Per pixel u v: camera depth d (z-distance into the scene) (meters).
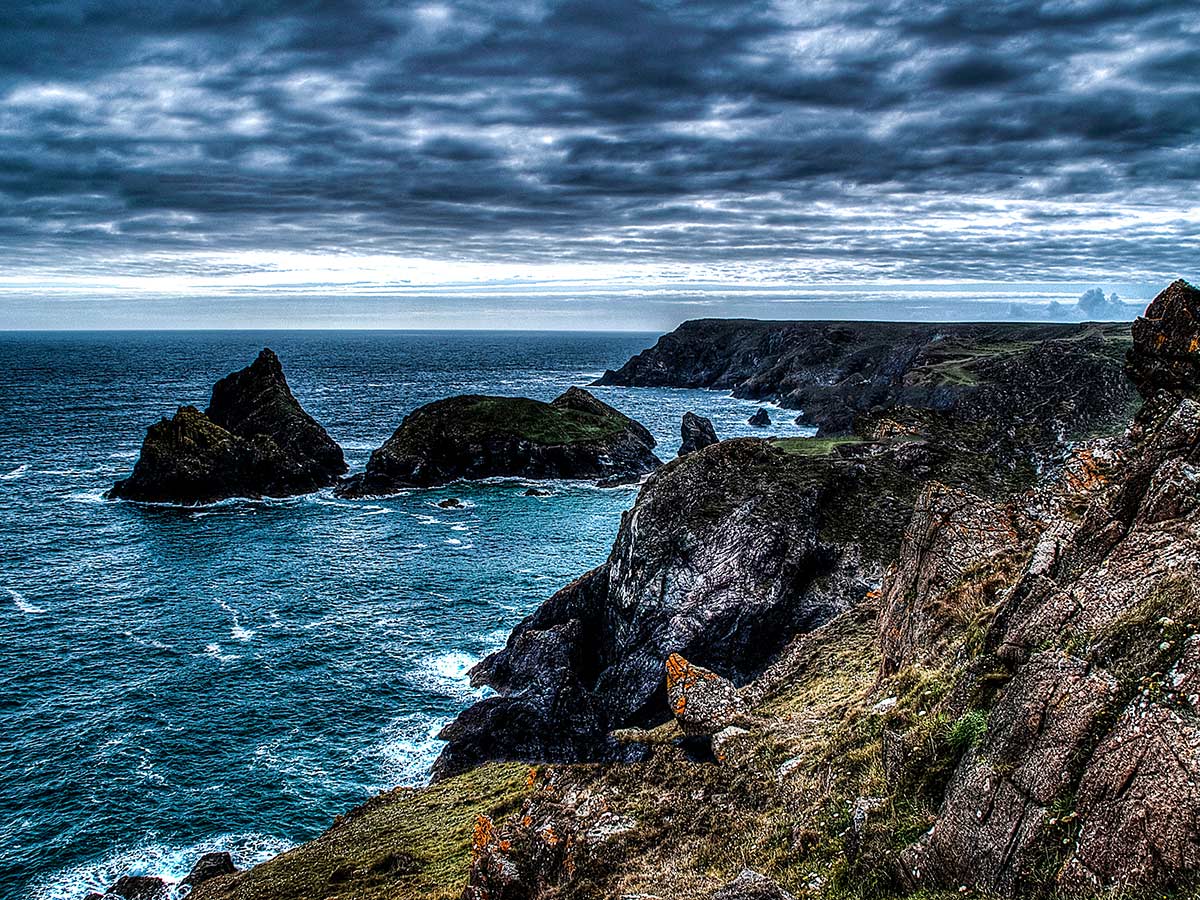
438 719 49.53
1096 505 18.25
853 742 20.03
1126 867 10.85
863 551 53.03
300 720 49.16
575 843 21.39
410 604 67.88
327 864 30.56
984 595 23.22
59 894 35.28
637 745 30.09
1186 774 10.90
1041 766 12.70
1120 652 13.35
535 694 45.72
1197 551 14.37
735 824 19.86
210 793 42.06
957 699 16.31
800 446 79.94
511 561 80.00
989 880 12.45
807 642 34.31
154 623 62.81
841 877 15.22
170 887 34.56
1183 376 26.20
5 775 42.97
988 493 60.50
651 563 55.00
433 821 32.75
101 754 45.03
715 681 30.62
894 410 75.56
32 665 55.12
